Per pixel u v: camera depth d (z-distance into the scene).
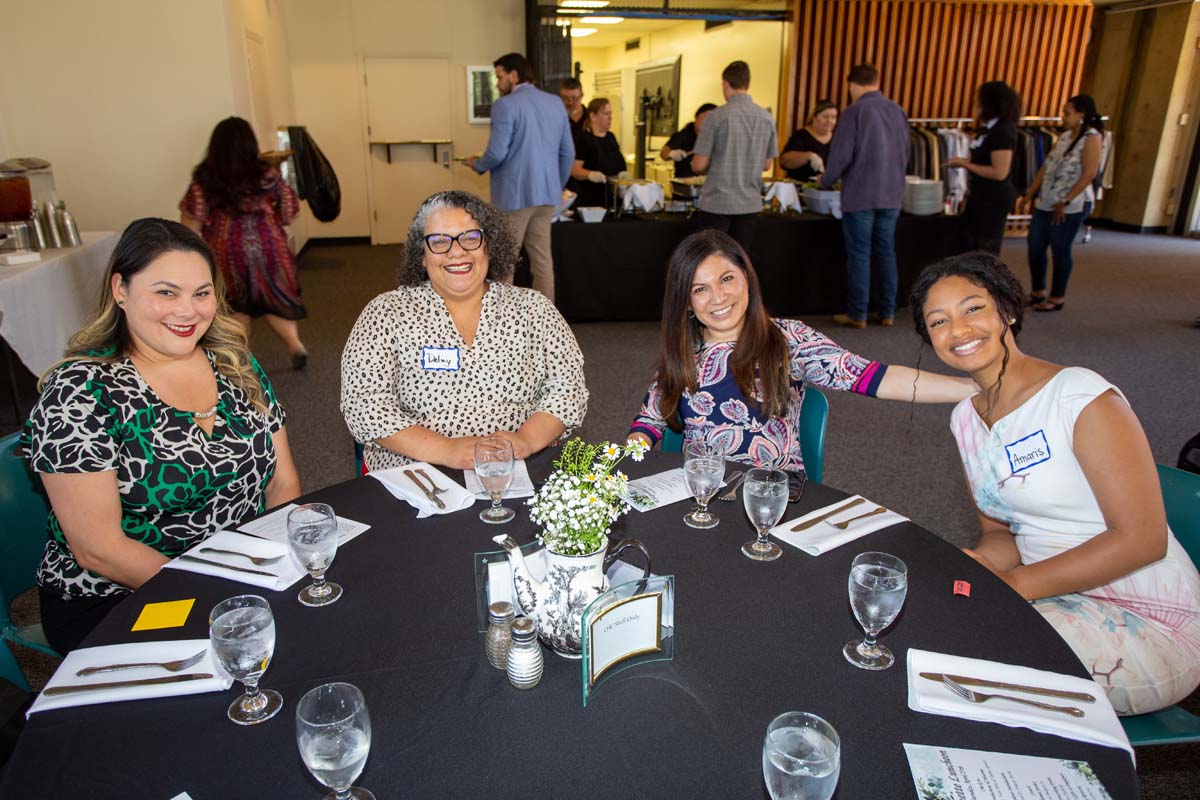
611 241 5.34
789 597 1.17
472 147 8.84
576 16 7.68
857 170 5.00
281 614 1.13
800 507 1.47
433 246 1.78
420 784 0.83
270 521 1.41
